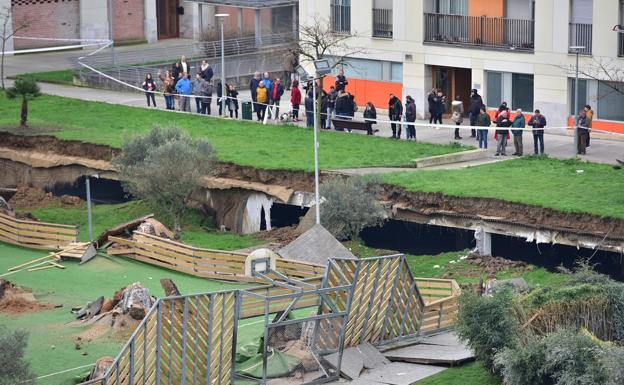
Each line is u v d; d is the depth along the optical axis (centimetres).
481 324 4244
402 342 4638
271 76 8919
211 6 9562
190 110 7688
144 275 5503
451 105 7838
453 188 5794
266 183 6241
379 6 7881
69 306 5078
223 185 6281
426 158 6369
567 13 7075
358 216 5709
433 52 7675
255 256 4766
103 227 6197
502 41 7419
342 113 7112
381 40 7875
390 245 5934
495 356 4138
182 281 5441
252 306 4288
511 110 7425
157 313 4100
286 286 4356
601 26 6981
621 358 3906
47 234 5850
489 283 4828
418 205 5809
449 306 4781
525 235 5494
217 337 4216
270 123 7269
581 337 4066
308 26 7856
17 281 5422
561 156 6494
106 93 8294
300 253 5269
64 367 4450
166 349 4138
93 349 4606
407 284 4609
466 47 7525
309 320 4350
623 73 6938
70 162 6775
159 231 5866
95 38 9944
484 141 6594
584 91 7119
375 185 5872
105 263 5641
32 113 7519
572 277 4681
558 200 5553
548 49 7181
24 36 9675
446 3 7656
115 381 4050
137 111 7594
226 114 7594
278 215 6288
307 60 7594
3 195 6650
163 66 8838
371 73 7994
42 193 6769
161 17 10462
